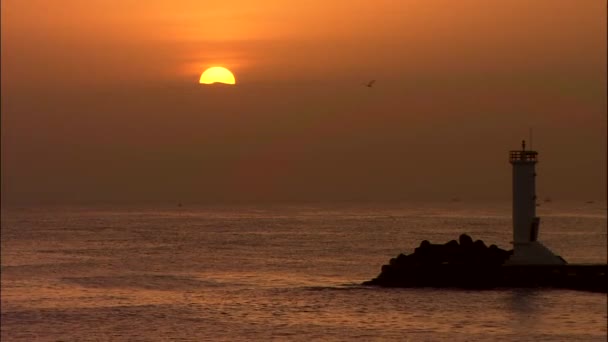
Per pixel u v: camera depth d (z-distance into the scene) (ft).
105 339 636.07
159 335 644.27
